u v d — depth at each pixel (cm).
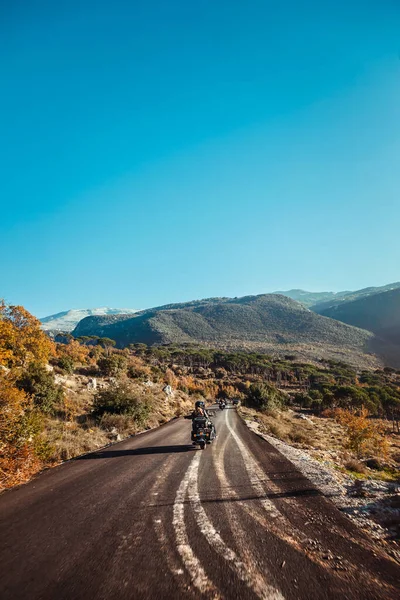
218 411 3681
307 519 482
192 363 13112
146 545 399
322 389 8431
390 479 926
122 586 312
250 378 10638
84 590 306
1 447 757
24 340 2902
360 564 352
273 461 934
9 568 351
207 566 346
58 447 1060
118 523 471
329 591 300
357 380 10762
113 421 1669
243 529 445
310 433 2431
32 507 547
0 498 602
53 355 4272
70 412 1750
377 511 530
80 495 612
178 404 3516
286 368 12325
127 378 3753
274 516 493
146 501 571
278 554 373
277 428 1947
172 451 1109
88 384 2838
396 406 6322
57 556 375
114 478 738
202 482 698
